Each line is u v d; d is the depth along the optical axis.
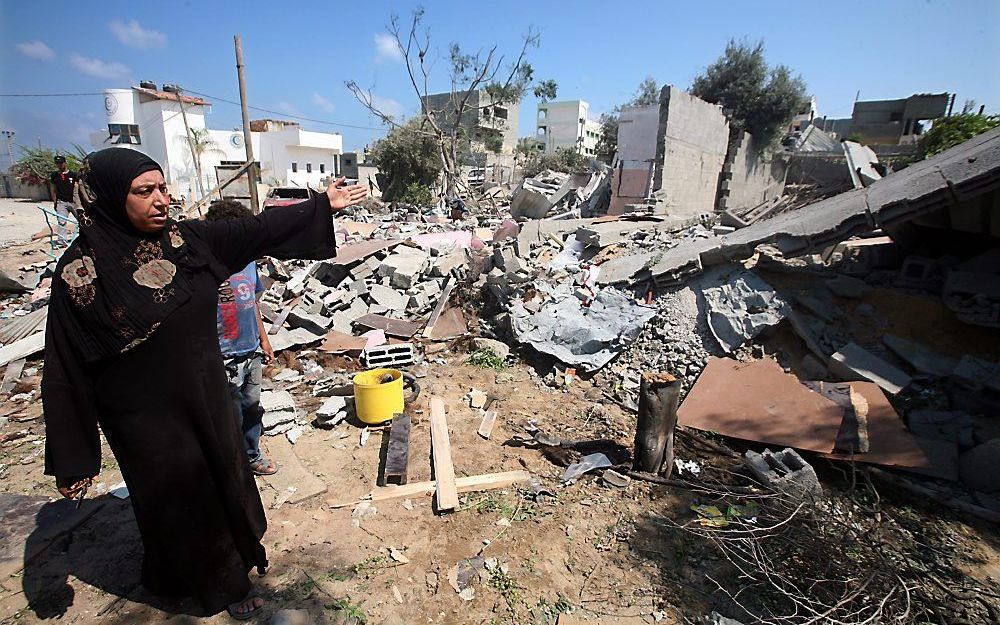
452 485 3.62
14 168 27.52
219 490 2.40
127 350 2.03
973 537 3.34
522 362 6.01
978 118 14.20
